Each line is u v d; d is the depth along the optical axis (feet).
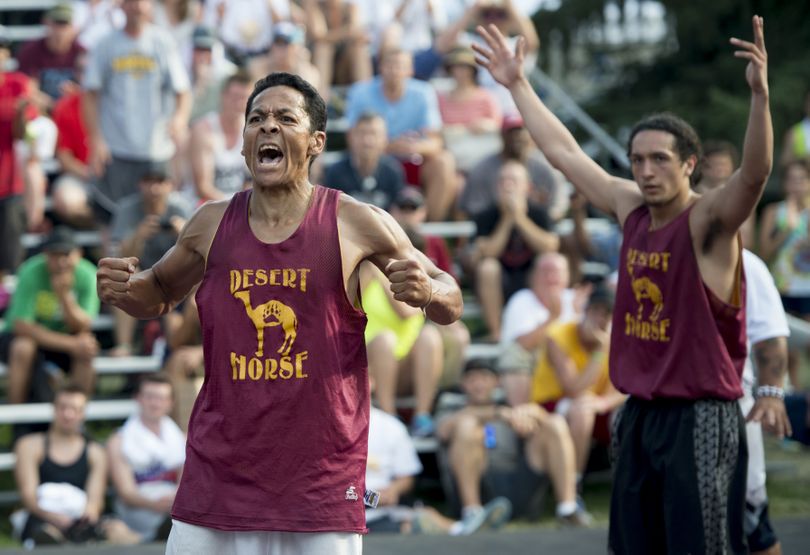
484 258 84.12
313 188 34.14
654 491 42.42
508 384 74.59
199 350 73.77
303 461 32.96
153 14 99.71
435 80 107.76
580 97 148.46
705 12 138.10
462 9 118.11
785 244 89.35
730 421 41.50
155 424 69.31
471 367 72.28
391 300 76.48
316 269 33.22
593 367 73.61
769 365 46.39
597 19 141.49
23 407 74.18
